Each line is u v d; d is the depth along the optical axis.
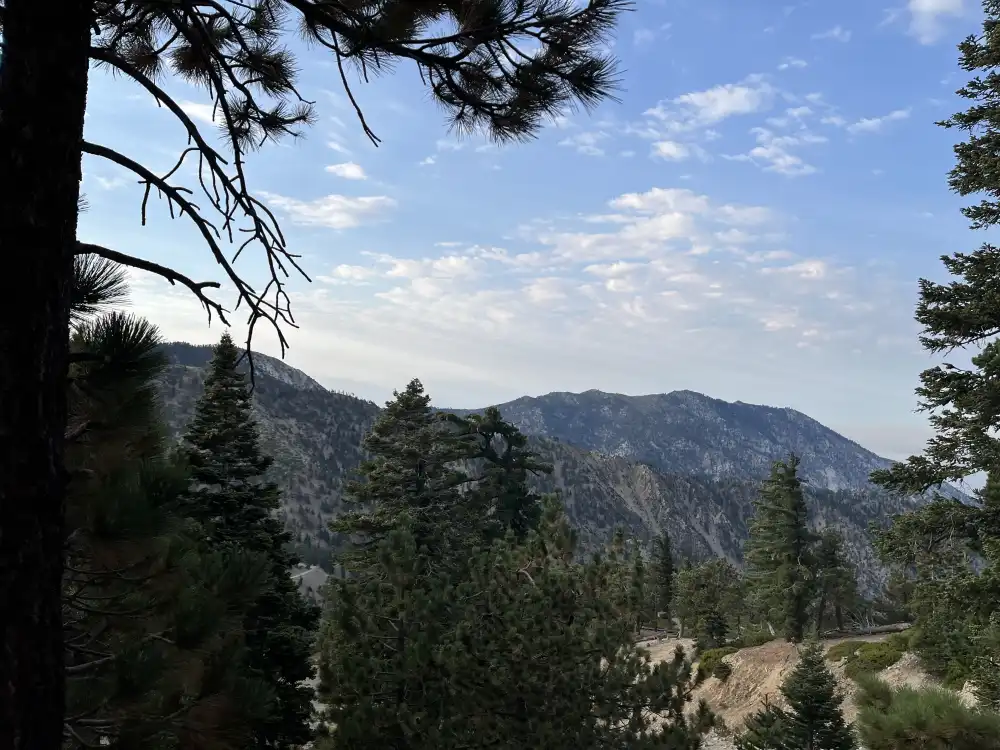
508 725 11.68
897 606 66.62
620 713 12.25
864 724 6.49
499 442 41.78
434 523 31.14
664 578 102.31
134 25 5.08
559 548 13.66
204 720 4.30
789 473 57.59
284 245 4.65
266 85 5.73
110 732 3.97
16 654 3.06
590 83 4.66
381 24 4.34
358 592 13.70
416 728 11.37
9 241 3.12
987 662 14.49
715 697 48.78
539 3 4.27
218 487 21.48
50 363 3.26
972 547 12.90
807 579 55.31
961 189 13.23
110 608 4.52
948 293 12.91
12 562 3.07
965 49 13.09
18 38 3.25
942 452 12.84
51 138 3.25
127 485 4.14
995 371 11.76
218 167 4.44
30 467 3.15
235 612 5.09
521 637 11.89
